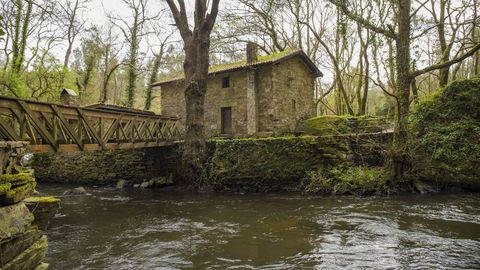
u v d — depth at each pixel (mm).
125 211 9828
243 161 13109
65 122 7961
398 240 6391
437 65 11148
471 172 11195
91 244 6527
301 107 19969
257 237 6867
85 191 13898
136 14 24328
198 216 8969
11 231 3002
